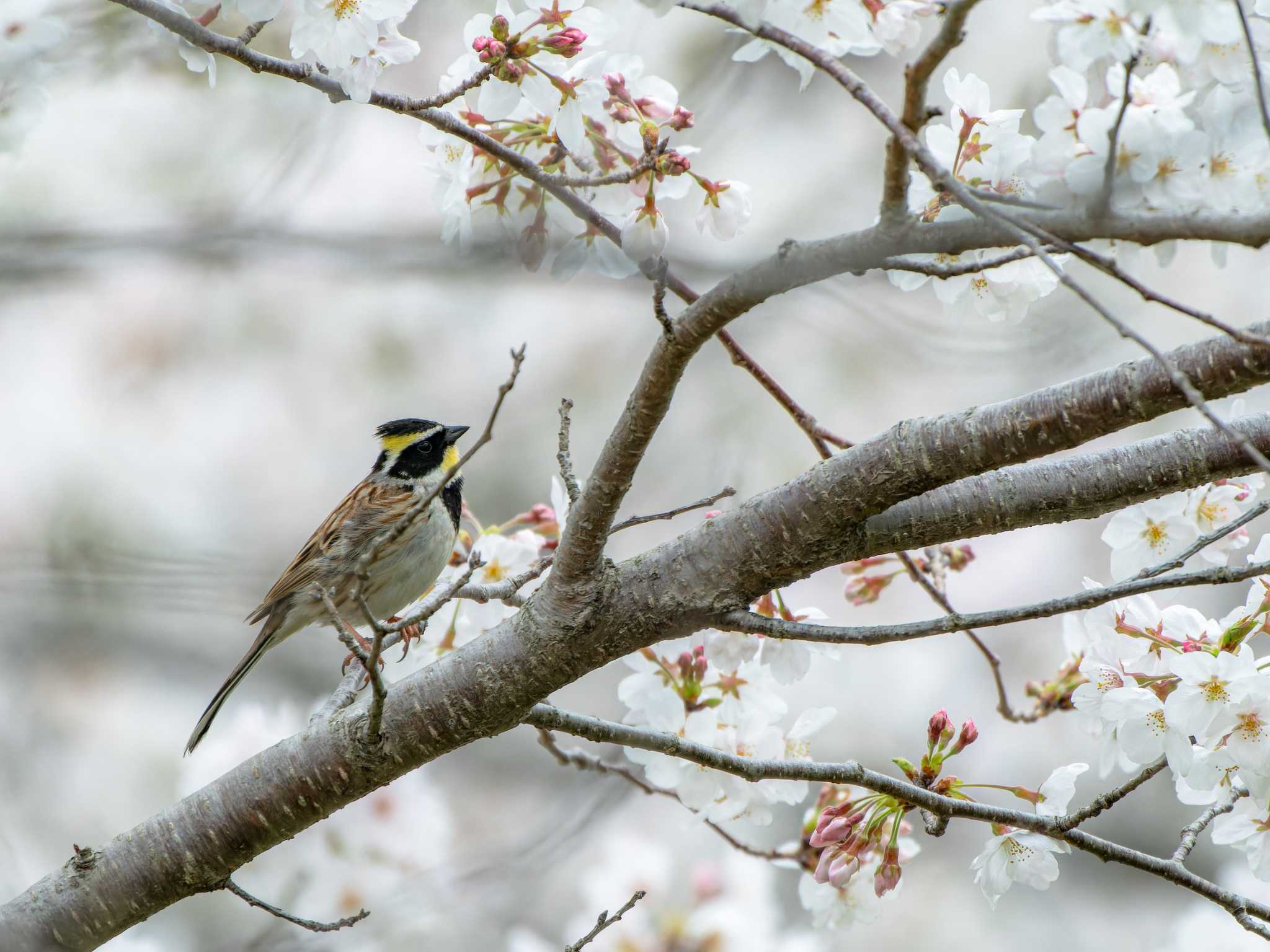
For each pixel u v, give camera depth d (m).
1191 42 5.45
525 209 7.59
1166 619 6.61
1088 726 6.91
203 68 6.70
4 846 12.73
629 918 9.73
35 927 6.88
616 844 10.16
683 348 5.95
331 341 18.03
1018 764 16.84
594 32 6.97
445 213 7.55
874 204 16.78
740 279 5.79
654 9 5.79
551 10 6.80
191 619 17.91
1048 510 6.75
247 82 14.90
